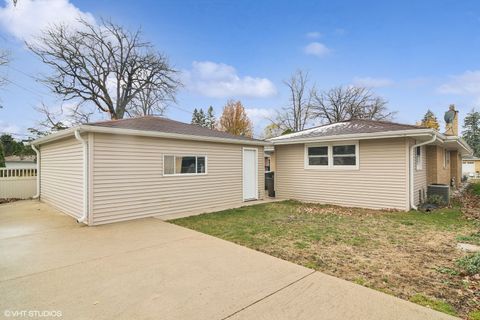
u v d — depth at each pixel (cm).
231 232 600
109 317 262
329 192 1053
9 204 998
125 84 2666
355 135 938
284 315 268
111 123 772
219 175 986
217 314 269
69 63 2342
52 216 766
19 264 402
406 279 359
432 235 579
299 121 3319
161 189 809
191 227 651
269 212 857
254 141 1102
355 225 670
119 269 384
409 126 956
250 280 349
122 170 722
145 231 605
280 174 1211
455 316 268
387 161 914
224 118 3888
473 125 4934
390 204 907
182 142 867
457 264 406
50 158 992
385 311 276
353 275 372
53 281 343
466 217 776
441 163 1323
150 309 278
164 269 385
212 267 393
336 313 271
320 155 1084
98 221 672
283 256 447
